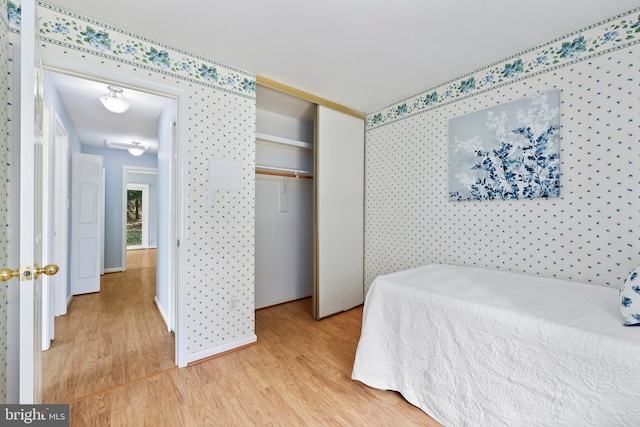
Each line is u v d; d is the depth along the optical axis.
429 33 1.83
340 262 3.10
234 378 1.88
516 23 1.72
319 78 2.47
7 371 1.33
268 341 2.43
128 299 3.62
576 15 1.65
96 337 2.50
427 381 1.54
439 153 2.56
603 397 1.03
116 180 5.38
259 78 2.43
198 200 2.09
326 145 2.94
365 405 1.62
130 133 4.29
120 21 1.72
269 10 1.61
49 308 2.37
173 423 1.47
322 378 1.88
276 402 1.64
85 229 3.87
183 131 2.03
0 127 1.26
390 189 3.04
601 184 1.70
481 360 1.36
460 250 2.40
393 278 1.91
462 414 1.39
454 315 1.47
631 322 1.11
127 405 1.60
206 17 1.68
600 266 1.71
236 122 2.29
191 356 2.05
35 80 1.12
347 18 1.68
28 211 0.97
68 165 3.34
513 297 1.48
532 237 1.99
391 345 1.74
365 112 3.29
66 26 1.62
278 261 3.49
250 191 2.38
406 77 2.43
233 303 2.28
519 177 2.04
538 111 1.94
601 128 1.70
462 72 2.34
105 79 1.75
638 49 1.57
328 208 2.98
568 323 1.16
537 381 1.19
